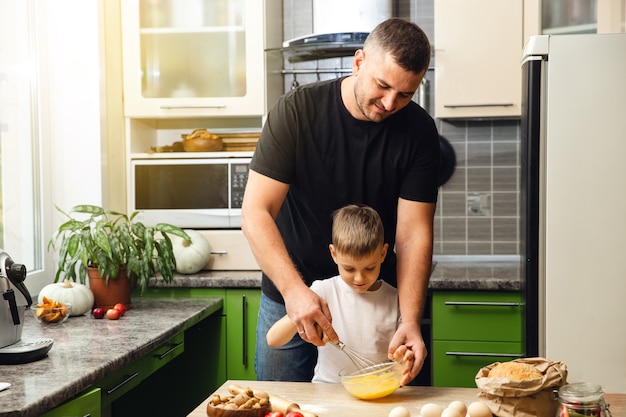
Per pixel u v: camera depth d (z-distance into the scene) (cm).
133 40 329
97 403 181
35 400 153
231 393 152
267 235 184
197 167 326
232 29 328
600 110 236
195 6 329
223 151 338
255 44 326
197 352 304
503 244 353
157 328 235
